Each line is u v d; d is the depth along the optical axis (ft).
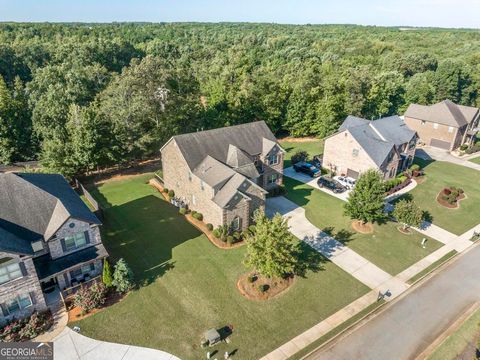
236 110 220.84
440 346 77.36
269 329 80.38
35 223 87.45
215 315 83.71
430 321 84.64
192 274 97.30
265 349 75.41
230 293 90.74
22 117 178.29
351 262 105.19
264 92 225.35
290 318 83.71
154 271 98.07
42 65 314.14
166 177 145.38
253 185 116.06
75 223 89.30
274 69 373.20
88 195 135.64
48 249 88.94
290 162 189.88
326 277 98.17
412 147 182.39
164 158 141.28
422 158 201.57
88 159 152.15
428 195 152.15
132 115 164.35
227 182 114.62
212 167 121.49
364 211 116.57
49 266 86.58
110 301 86.84
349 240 116.37
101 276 92.27
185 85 193.57
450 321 84.89
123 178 164.35
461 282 98.48
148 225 121.70
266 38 605.73
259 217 92.22
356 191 118.52
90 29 515.50
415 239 118.62
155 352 73.87
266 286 92.38
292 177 168.76
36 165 175.63
